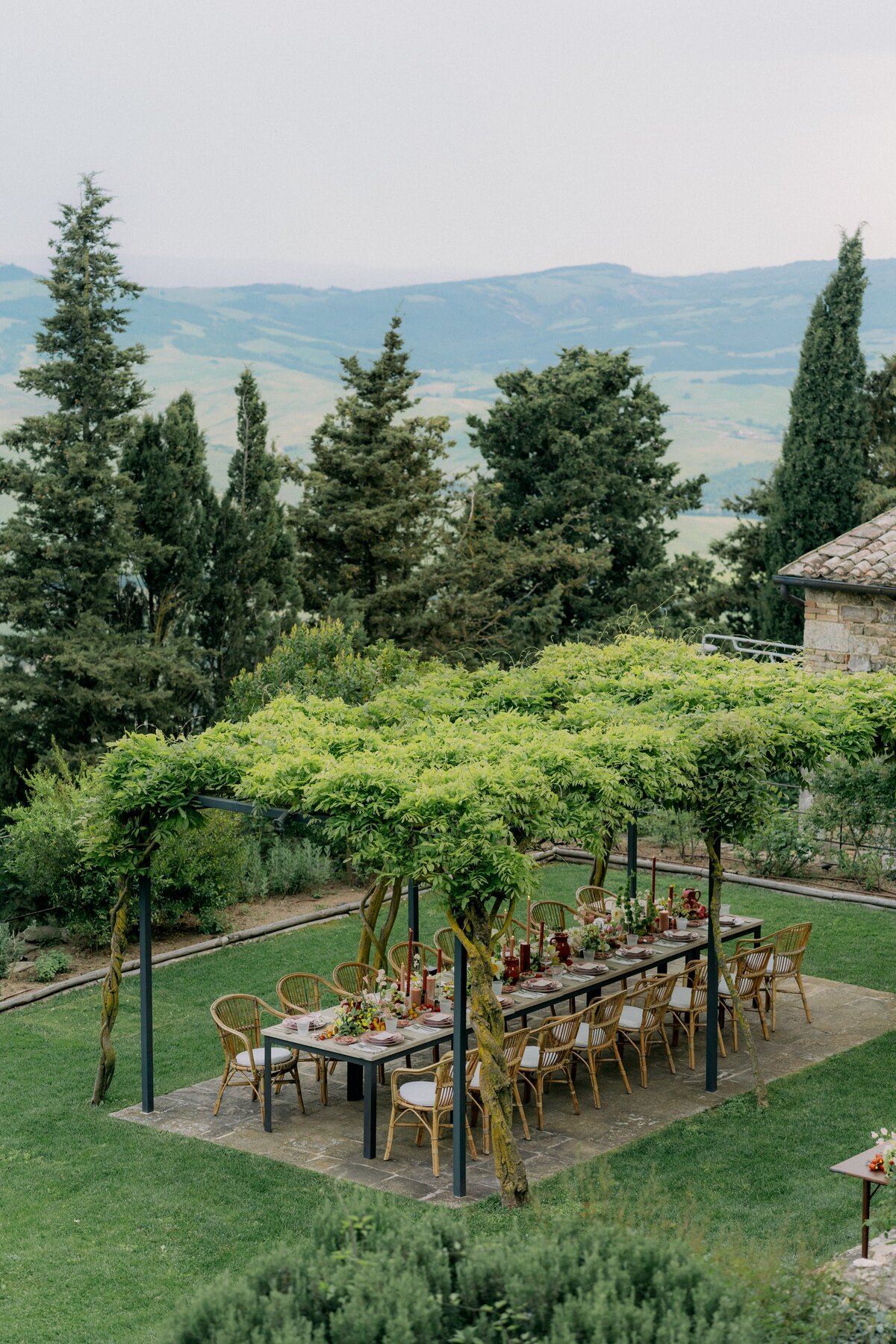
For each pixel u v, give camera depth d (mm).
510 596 35656
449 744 10609
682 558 35906
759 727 11250
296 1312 5621
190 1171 10164
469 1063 10578
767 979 13266
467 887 9273
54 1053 13016
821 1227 8852
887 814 18453
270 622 24875
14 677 22797
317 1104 11656
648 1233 6488
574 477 35188
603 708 12375
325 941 16625
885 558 19500
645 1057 12133
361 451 33031
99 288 24641
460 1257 6180
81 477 23797
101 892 15922
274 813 10523
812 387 30812
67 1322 7883
